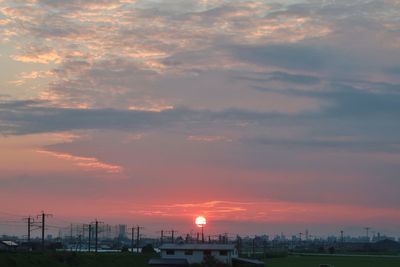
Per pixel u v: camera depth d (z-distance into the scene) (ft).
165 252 413.80
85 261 321.32
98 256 354.33
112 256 376.68
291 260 546.26
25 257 272.51
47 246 519.60
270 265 431.43
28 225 452.35
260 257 605.73
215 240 583.17
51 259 292.81
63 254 315.37
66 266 294.87
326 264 435.53
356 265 449.48
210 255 408.67
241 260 415.85
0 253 275.80
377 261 539.29
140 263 393.09
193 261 408.67
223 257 410.52
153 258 411.75
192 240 592.19
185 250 412.36
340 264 468.75
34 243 478.18
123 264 363.56
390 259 600.39
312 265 432.66
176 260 398.62
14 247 411.34
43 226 415.64
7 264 250.16
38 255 293.23
